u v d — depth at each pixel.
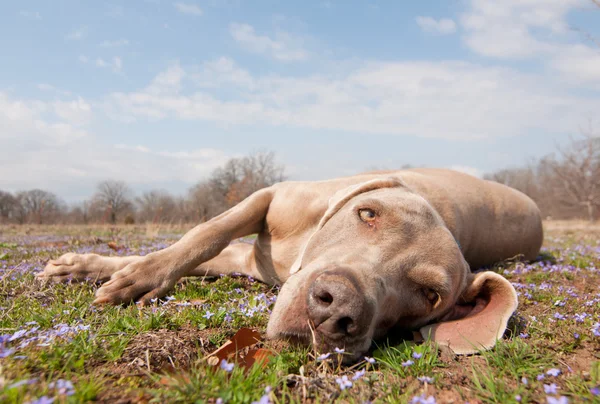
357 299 0.38
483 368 0.39
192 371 0.33
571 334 0.46
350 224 0.50
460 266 0.50
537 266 0.91
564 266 0.90
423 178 0.75
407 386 0.35
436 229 0.50
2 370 0.30
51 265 0.65
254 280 0.72
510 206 0.95
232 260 0.74
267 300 0.56
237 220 0.64
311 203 0.64
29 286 0.61
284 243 0.66
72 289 0.60
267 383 0.33
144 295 0.55
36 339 0.38
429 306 0.48
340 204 0.54
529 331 0.48
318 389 0.34
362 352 0.40
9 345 0.37
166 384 0.32
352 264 0.43
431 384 0.36
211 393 0.30
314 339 0.39
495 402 0.32
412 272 0.47
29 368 0.33
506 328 0.48
